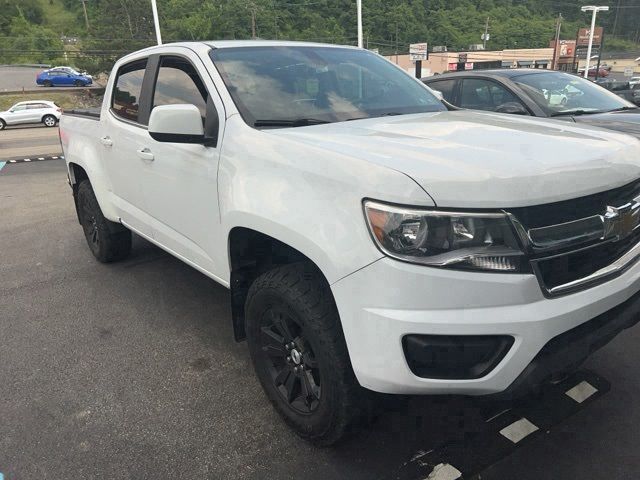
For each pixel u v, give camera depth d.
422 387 2.03
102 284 4.71
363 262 2.01
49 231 6.57
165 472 2.48
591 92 6.16
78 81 62.72
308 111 3.02
